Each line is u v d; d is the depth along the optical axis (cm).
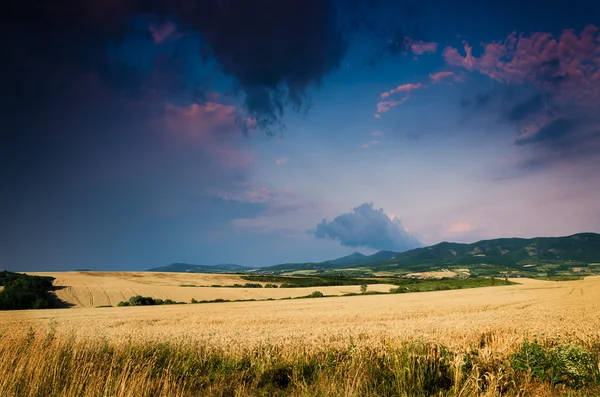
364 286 9525
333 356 1319
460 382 938
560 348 1091
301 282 11931
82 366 931
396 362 1010
